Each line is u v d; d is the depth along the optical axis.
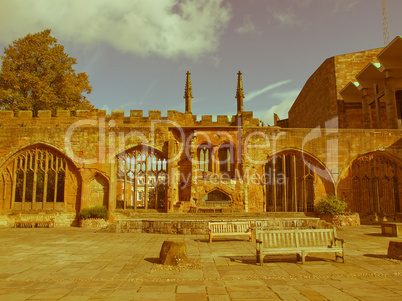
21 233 17.67
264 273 8.10
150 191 33.66
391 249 10.05
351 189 23.55
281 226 17.72
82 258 10.17
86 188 23.48
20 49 31.25
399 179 24.08
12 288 6.83
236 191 23.45
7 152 23.53
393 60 25.91
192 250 11.72
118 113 27.64
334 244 9.77
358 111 31.38
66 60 33.47
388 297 6.07
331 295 6.22
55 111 31.39
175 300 5.98
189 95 36.56
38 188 29.83
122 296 6.23
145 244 13.20
